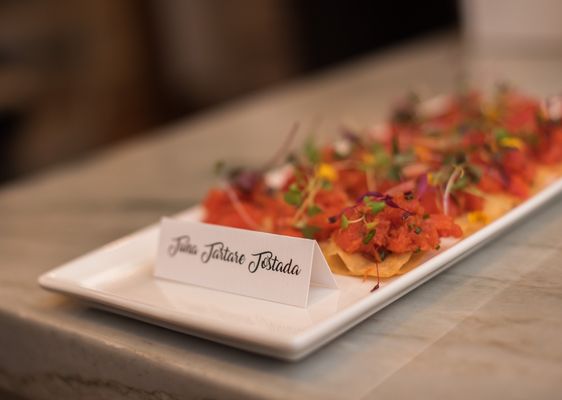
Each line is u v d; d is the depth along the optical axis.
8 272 1.17
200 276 0.94
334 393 0.69
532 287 0.86
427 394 0.67
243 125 2.07
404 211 0.90
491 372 0.69
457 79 2.13
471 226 1.00
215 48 3.82
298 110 2.14
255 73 3.98
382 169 1.17
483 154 1.13
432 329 0.79
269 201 1.17
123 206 1.47
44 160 3.24
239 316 0.83
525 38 2.77
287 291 0.85
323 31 3.98
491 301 0.83
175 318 0.81
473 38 2.90
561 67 2.11
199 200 1.44
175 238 0.98
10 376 1.05
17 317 0.99
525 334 0.75
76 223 1.40
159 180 1.63
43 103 3.21
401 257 0.89
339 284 0.89
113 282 1.00
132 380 0.85
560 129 1.22
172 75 3.72
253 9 3.86
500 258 0.95
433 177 1.02
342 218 0.91
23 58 3.13
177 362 0.80
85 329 0.91
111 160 1.90
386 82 2.31
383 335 0.79
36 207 1.56
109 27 3.43
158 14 3.59
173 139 2.04
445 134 1.38
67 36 3.28
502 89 1.51
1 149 3.10
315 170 1.13
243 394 0.73
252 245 0.90
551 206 1.11
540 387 0.66
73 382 0.94
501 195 1.08
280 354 0.73
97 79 3.42
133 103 3.58
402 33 3.91
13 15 3.07
